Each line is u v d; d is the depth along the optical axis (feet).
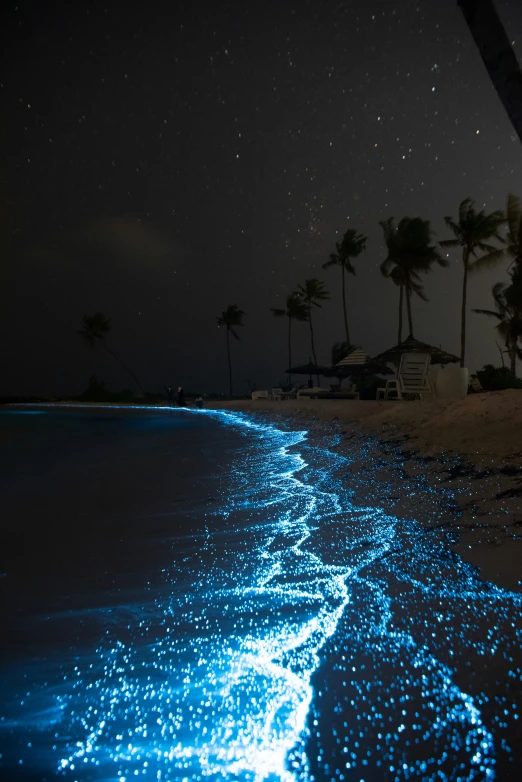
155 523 12.89
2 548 11.14
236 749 4.65
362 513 12.34
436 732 4.67
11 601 8.21
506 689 5.19
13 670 6.11
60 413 103.81
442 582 7.88
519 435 18.45
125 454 28.32
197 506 14.53
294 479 17.58
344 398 74.64
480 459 16.05
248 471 20.15
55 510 14.85
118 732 4.96
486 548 9.05
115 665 6.15
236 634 6.77
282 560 9.55
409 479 15.29
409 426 26.40
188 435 40.65
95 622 7.36
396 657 5.90
